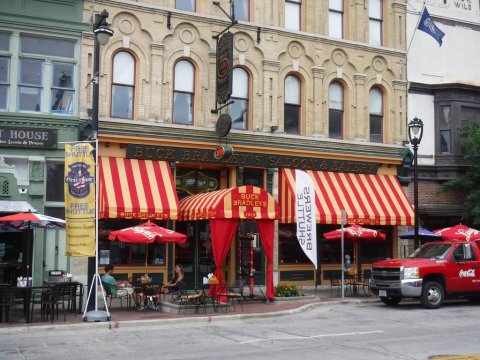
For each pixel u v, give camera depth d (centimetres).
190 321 1555
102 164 2042
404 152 2611
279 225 2389
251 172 2345
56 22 2027
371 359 1037
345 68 2542
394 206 2473
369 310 1817
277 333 1364
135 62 2166
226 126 2112
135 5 2148
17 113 1952
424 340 1246
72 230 1533
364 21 2609
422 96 2744
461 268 1889
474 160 2664
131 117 2147
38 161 1961
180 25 2228
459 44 2880
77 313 1666
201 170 2345
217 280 1745
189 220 2222
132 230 1728
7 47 1984
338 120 2539
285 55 2417
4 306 1484
